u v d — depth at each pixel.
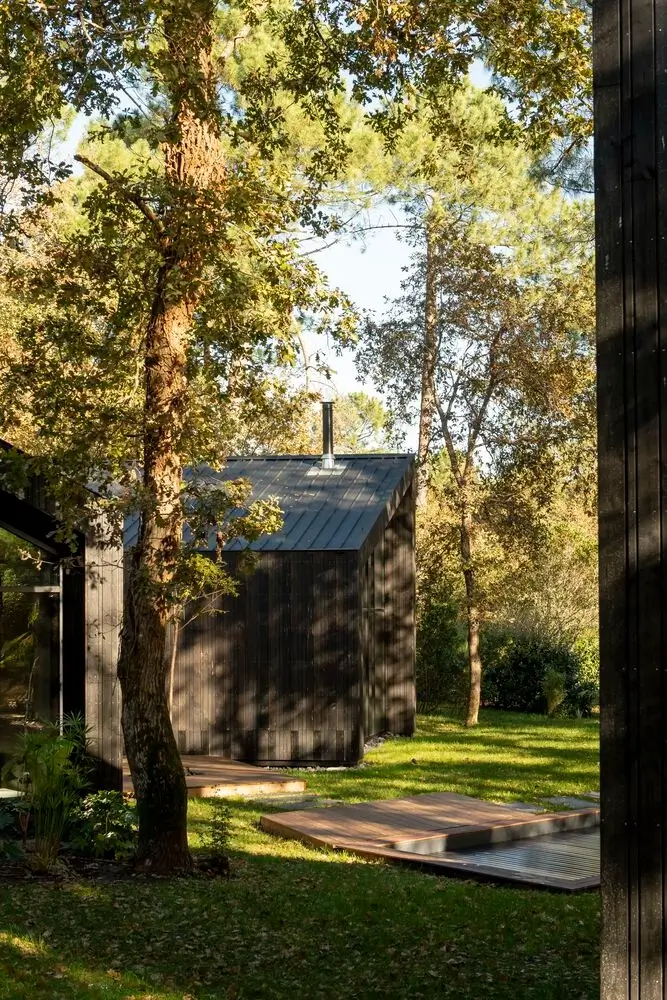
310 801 14.25
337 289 9.64
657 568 4.66
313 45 11.51
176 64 8.93
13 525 11.70
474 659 22.59
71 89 9.23
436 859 11.21
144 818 9.91
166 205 9.25
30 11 8.70
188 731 18.02
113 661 11.89
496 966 7.28
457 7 10.38
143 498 9.61
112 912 8.20
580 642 25.48
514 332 21.44
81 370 10.37
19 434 17.19
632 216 4.73
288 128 23.61
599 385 4.77
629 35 4.75
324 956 7.47
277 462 20.89
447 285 21.72
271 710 17.77
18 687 11.73
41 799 9.79
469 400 21.83
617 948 4.66
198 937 7.69
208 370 9.88
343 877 10.16
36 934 7.41
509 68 11.04
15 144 9.54
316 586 17.73
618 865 4.67
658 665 4.64
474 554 22.84
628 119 4.75
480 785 15.34
